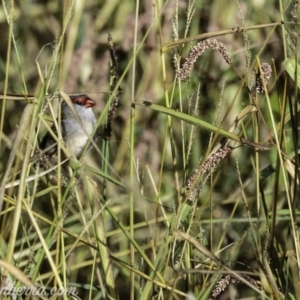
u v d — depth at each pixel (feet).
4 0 25.71
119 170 32.55
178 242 24.23
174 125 33.35
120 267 27.20
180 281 26.05
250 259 29.43
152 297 22.63
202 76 33.91
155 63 33.94
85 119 29.63
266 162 33.40
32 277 21.18
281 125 22.63
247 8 34.68
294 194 22.57
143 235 29.89
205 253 19.92
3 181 19.33
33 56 36.86
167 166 32.40
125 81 35.19
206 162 21.97
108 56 34.19
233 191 32.53
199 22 35.78
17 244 27.78
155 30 33.83
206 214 31.14
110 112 23.06
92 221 20.93
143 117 33.63
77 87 34.14
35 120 19.77
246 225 30.42
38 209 31.45
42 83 21.24
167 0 23.95
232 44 34.27
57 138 21.36
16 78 36.22
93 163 32.78
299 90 26.21
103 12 36.29
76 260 29.96
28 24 37.32
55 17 37.11
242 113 23.16
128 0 36.70
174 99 31.91
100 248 21.98
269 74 22.54
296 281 23.44
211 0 35.29
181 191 23.67
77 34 36.32
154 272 21.42
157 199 23.84
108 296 22.08
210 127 22.04
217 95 33.60
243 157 33.37
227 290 28.19
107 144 23.12
